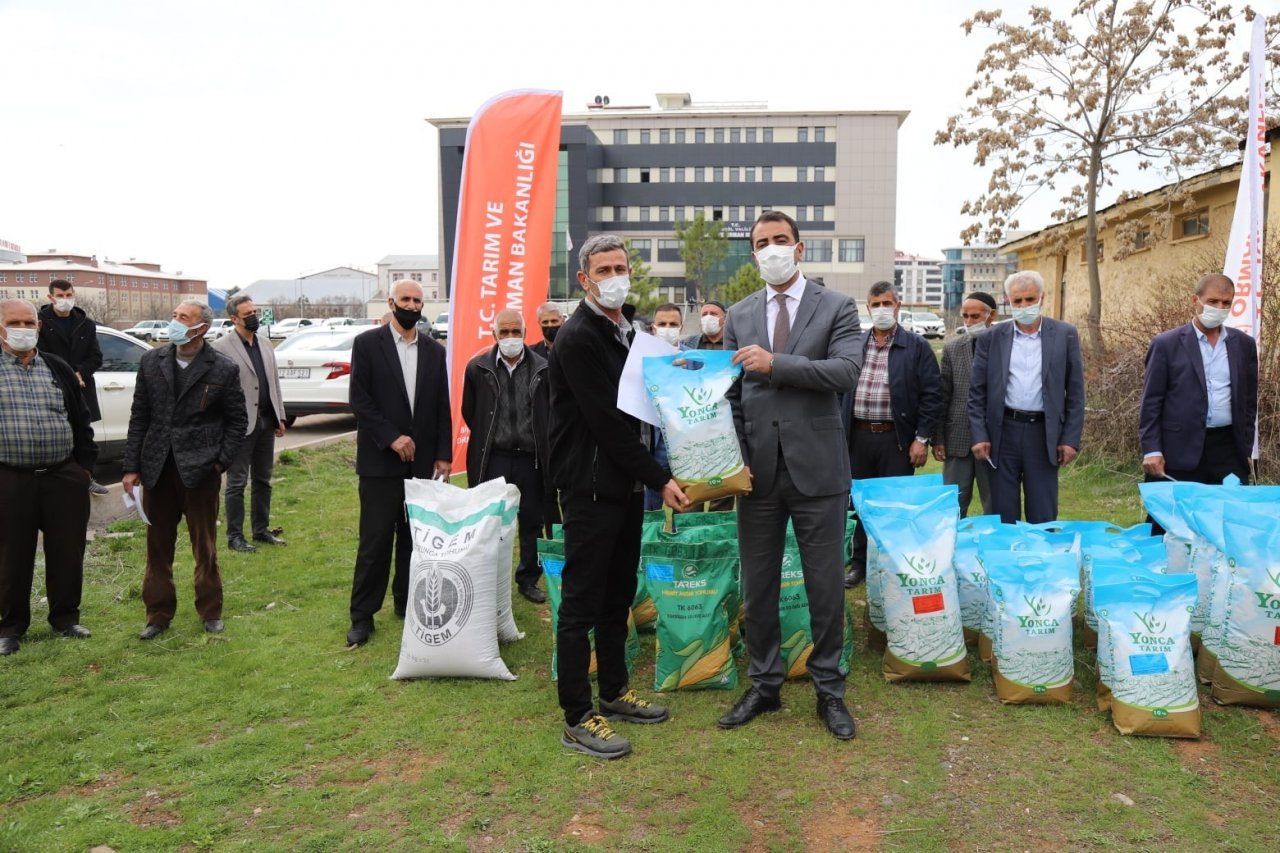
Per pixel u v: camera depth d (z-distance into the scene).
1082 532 4.23
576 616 3.30
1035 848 2.63
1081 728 3.39
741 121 62.19
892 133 61.31
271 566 5.96
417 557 4.02
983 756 3.18
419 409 4.70
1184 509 3.80
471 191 6.31
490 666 3.94
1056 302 19.84
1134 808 2.82
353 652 4.36
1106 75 13.10
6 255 91.50
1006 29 13.38
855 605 5.08
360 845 2.70
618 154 63.03
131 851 2.68
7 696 3.85
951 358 5.50
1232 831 2.68
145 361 4.58
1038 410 4.75
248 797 3.00
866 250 62.25
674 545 3.78
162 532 4.64
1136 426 8.34
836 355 3.35
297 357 11.75
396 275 115.06
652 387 3.19
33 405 4.38
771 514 3.47
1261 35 4.98
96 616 4.93
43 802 2.99
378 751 3.30
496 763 3.18
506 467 5.36
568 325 3.24
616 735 3.28
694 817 2.81
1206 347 4.52
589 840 2.71
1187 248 13.09
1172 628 3.32
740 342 3.56
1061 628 3.57
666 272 63.06
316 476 9.15
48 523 4.54
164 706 3.71
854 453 5.57
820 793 2.95
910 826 2.74
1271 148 9.32
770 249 3.40
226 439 4.70
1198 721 3.26
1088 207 13.57
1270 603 3.44
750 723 3.48
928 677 3.81
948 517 3.86
